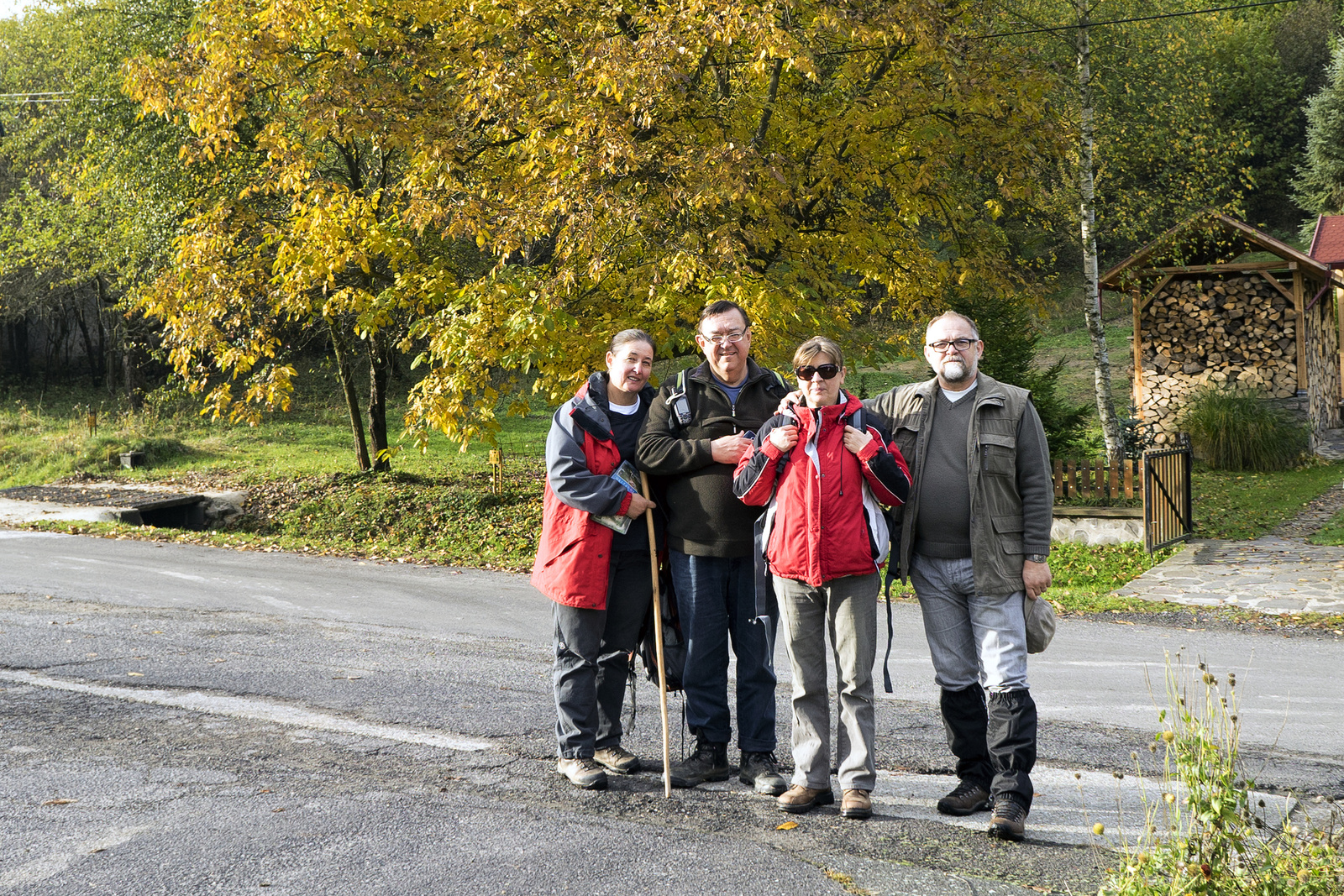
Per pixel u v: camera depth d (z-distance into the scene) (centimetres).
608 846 345
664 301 1068
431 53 1250
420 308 1315
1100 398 1549
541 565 416
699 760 416
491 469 1988
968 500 377
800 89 1316
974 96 1169
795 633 381
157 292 1359
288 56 1251
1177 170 1509
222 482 1959
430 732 477
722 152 1016
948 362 382
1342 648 712
